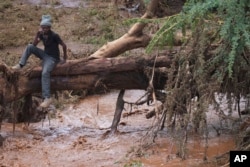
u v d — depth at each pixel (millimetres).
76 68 9258
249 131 7938
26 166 8133
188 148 8633
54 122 10664
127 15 19188
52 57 9266
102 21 18391
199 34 7871
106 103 12125
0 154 8641
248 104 8961
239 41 7312
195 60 8047
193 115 7930
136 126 10148
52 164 8203
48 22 9078
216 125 9750
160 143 8914
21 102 10086
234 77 7965
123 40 9609
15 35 16719
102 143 9180
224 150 8516
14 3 20609
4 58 13758
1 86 9172
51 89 9438
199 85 7844
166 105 8281
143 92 12914
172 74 8406
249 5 7215
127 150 8727
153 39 8109
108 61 9266
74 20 18578
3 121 10484
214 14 7762
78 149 8891
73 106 11812
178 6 18188
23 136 9625
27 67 9375
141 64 9195
